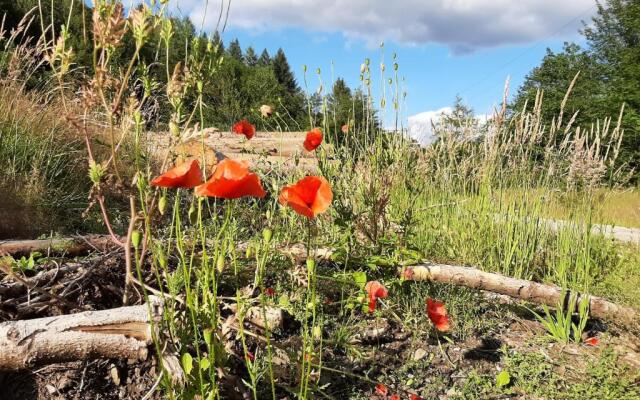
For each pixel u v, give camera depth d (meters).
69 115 0.83
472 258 1.84
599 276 1.86
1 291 1.01
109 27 0.71
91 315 0.80
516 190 1.92
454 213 2.02
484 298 1.46
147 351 0.81
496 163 1.99
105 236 1.37
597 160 1.72
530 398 1.02
